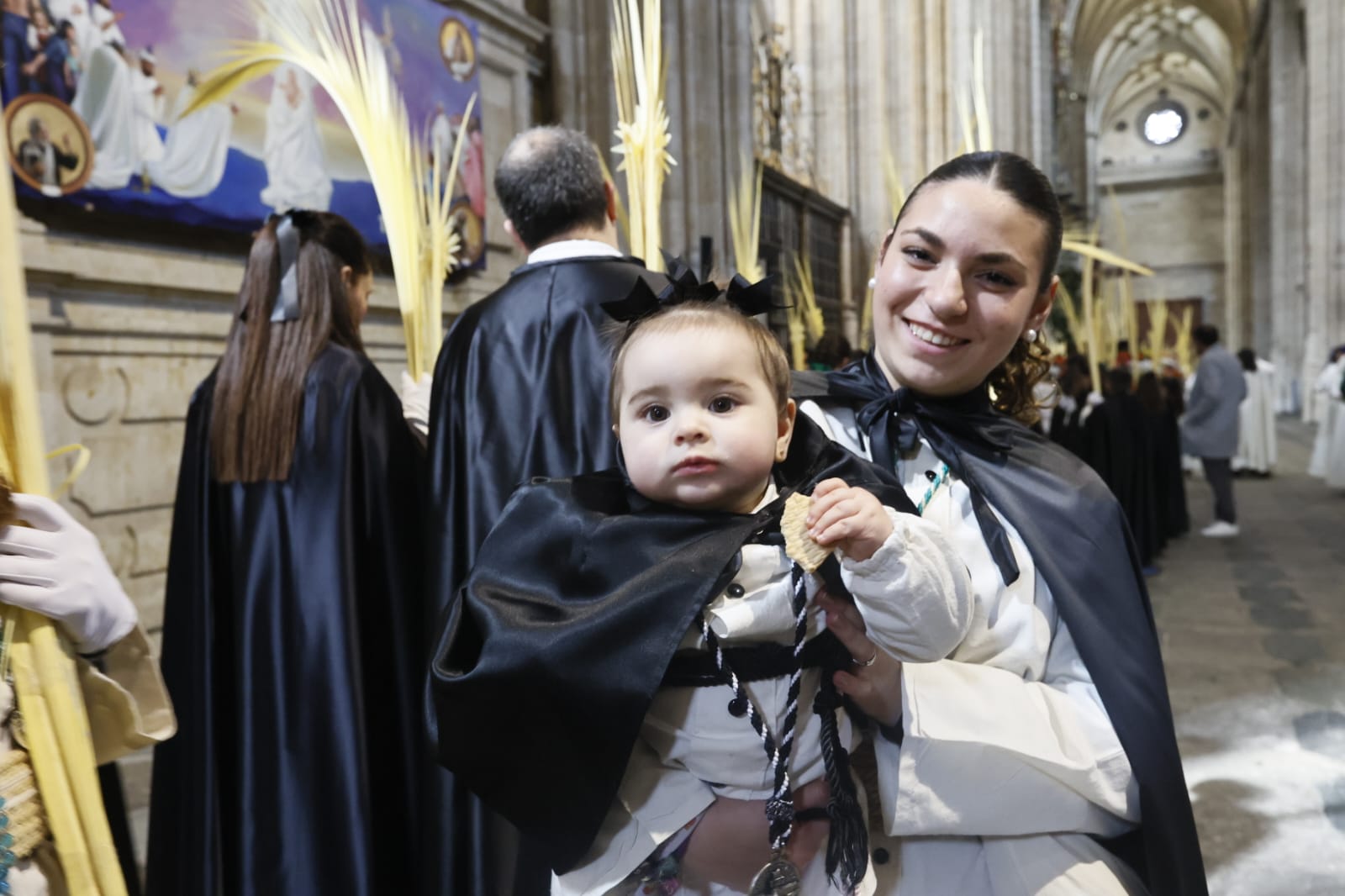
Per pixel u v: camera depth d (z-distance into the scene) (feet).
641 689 2.95
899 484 3.48
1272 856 9.47
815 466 3.52
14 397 3.43
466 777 3.16
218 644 6.73
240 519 6.51
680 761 3.31
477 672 3.02
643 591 3.04
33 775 3.43
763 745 3.17
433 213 8.28
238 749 6.32
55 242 11.66
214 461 6.62
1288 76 80.43
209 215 13.34
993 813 3.56
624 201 18.74
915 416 4.10
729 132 25.03
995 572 3.87
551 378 5.90
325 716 6.22
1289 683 14.20
